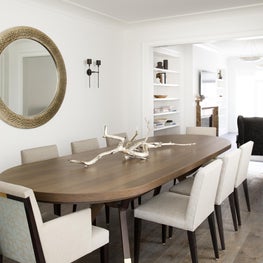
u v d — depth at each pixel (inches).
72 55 177.9
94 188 73.5
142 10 171.3
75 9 167.0
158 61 277.4
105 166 97.3
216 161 91.7
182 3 158.6
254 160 242.8
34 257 66.1
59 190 72.4
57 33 167.3
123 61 222.5
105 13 176.2
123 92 224.7
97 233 77.2
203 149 126.0
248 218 132.1
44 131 162.6
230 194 115.7
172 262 96.3
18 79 145.9
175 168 93.0
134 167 95.1
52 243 66.0
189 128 196.5
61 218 67.7
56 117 169.6
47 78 161.8
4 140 142.5
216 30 188.7
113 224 126.1
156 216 88.5
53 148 125.6
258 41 290.2
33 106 154.6
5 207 67.4
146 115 219.1
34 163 103.4
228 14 179.0
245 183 136.9
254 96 420.5
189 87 289.6
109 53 207.5
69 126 178.5
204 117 316.8
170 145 137.5
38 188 74.3
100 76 200.5
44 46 158.9
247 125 214.1
